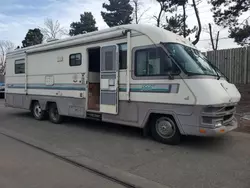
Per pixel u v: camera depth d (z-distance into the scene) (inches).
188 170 170.6
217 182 151.2
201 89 202.5
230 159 192.4
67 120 354.3
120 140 248.7
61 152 210.7
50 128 309.9
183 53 225.5
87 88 291.6
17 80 399.2
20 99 396.2
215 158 194.7
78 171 169.8
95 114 281.6
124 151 213.3
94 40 277.6
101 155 203.2
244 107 397.7
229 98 213.6
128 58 247.6
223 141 241.6
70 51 308.5
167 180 154.5
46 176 160.7
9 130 299.6
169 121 228.4
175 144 229.0
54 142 243.6
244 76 450.9
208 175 161.9
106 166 178.5
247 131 277.9
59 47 320.5
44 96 350.0
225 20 607.8
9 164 182.1
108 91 265.9
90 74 296.2
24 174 163.9
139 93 240.8
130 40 246.2
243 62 451.2
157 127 238.5
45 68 345.7
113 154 205.6
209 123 200.8
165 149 217.8
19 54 392.2
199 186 145.8
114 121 263.0
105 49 267.6
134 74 243.8
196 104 203.9
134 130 291.4
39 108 364.8
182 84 211.8
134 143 237.3
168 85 220.1
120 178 157.6
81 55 295.3
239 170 170.4
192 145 229.0
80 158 195.5
